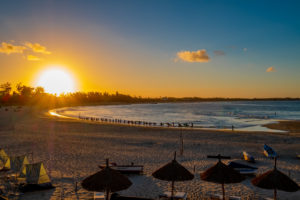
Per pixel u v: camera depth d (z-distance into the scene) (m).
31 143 28.75
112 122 63.66
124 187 9.46
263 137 35.09
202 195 13.54
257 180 10.26
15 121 56.09
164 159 21.81
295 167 19.42
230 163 17.44
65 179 15.84
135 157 22.45
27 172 13.98
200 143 30.08
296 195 13.65
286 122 60.94
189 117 82.38
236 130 46.31
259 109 138.50
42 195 13.12
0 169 17.11
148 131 41.28
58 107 157.12
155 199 11.95
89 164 19.66
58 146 27.16
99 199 12.33
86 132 39.72
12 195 12.92
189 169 18.53
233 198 12.52
